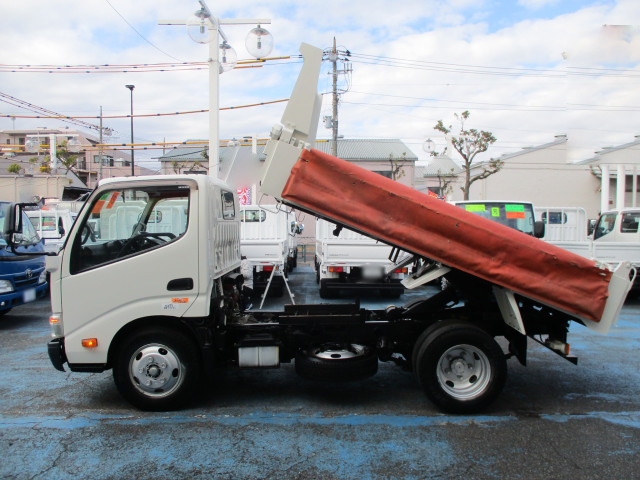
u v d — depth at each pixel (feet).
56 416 14.97
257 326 16.53
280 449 12.81
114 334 14.84
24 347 23.48
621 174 80.69
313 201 14.01
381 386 17.89
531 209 36.55
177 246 14.79
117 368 15.06
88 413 15.20
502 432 13.85
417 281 16.48
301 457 12.37
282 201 14.61
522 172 121.90
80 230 14.90
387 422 14.56
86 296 14.78
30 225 31.30
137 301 14.80
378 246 34.24
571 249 36.17
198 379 15.31
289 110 14.23
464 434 13.71
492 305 16.58
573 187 120.67
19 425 14.29
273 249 34.01
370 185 14.06
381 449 12.80
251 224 41.57
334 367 15.43
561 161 120.98
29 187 94.17
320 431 13.91
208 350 15.21
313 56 14.30
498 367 14.99
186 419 14.73
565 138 120.88
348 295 38.47
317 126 15.23
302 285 44.27
